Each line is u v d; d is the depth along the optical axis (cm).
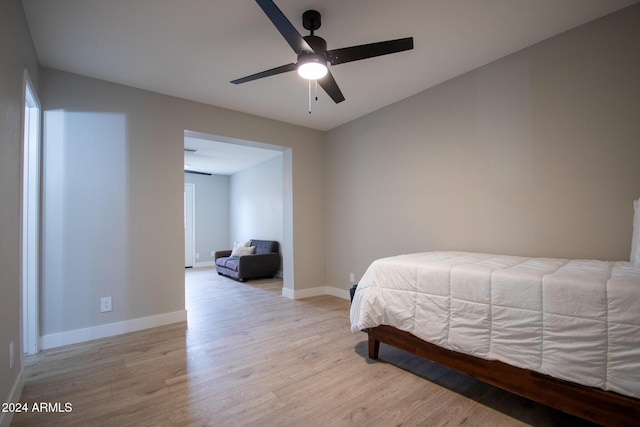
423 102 319
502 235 257
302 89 312
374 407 166
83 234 272
